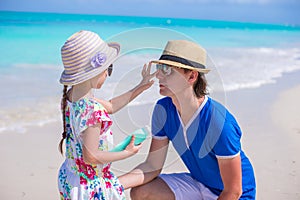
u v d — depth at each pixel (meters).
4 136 5.05
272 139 5.20
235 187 2.66
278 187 3.86
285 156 4.64
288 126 5.82
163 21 55.94
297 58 15.78
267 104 7.12
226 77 9.91
